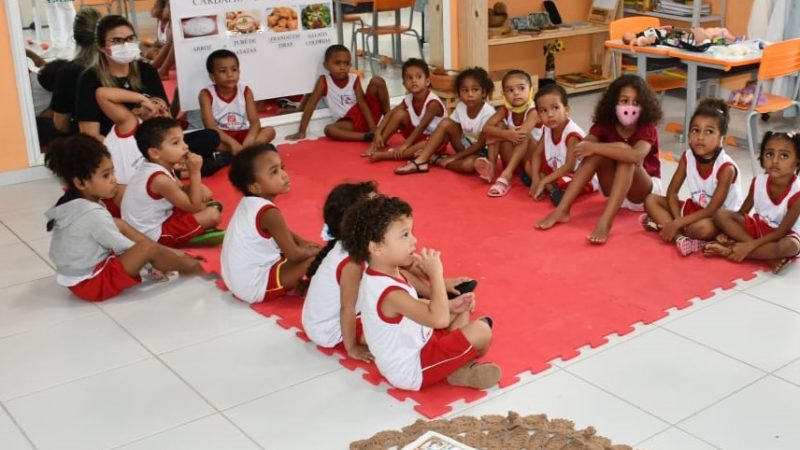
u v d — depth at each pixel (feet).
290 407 8.19
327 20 17.93
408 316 7.95
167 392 8.53
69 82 14.37
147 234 11.98
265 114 18.02
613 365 8.64
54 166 10.43
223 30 16.88
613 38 16.76
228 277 10.36
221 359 9.14
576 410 7.89
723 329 9.31
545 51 20.99
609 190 12.77
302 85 17.99
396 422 7.87
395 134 17.72
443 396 8.23
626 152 11.91
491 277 10.74
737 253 10.92
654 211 11.98
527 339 9.16
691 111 15.52
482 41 18.94
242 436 7.75
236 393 8.47
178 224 12.01
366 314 8.12
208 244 12.28
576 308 9.85
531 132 14.39
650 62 16.33
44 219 13.66
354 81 17.70
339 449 7.50
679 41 15.57
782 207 10.68
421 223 12.70
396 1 19.27
